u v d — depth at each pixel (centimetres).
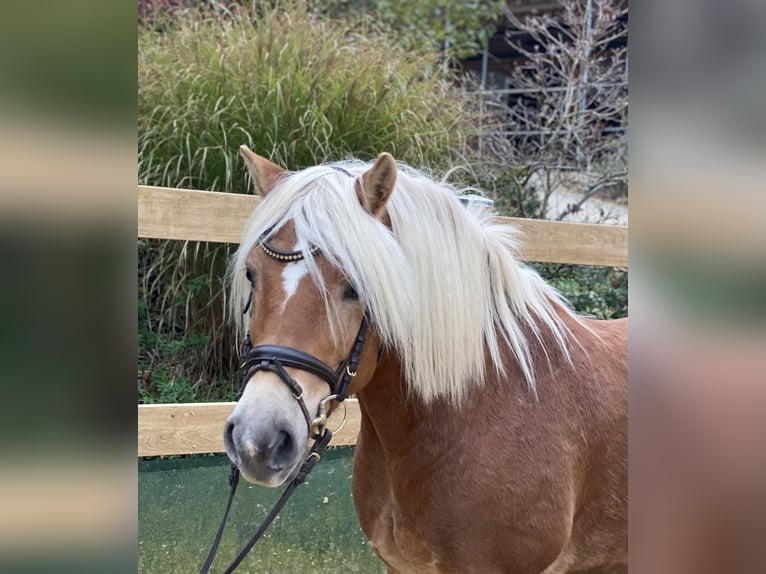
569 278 393
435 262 125
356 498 152
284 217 119
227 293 288
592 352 147
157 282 296
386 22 589
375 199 120
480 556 129
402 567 145
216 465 248
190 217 222
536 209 442
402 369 130
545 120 537
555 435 133
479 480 128
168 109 302
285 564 220
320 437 118
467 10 616
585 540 143
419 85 361
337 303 115
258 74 321
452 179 346
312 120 306
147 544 216
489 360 135
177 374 277
